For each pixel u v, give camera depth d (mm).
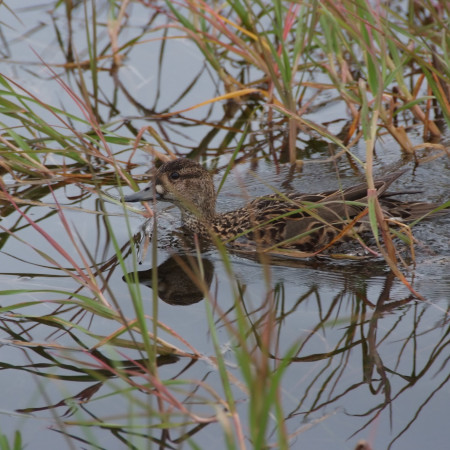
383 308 9055
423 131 14633
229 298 9547
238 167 13938
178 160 12281
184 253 11172
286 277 10086
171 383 7195
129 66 17156
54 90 15984
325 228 11000
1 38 17672
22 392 7773
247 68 17031
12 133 12312
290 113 11164
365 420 7121
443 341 8258
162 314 9141
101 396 7680
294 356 8117
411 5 13375
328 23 13109
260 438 5711
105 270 10422
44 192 13102
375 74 11102
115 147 14555
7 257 10727
